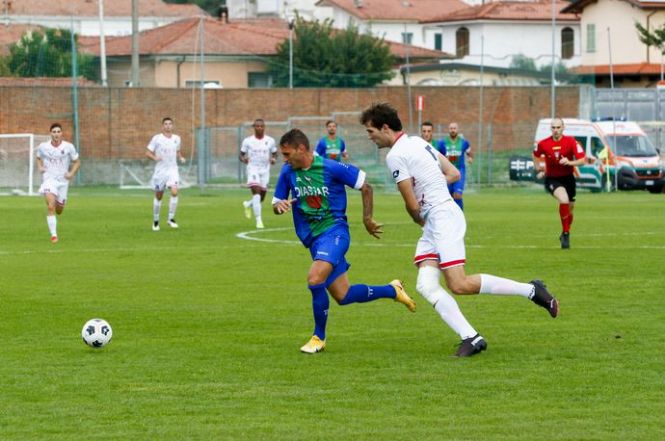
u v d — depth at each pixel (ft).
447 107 345.31
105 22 525.34
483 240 139.74
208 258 120.37
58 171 143.43
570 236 145.07
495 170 322.75
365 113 65.62
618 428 49.19
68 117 303.48
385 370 61.31
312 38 405.59
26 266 113.29
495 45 479.82
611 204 222.28
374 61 406.00
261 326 76.23
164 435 48.47
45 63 338.54
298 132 65.92
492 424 49.93
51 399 55.21
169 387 57.62
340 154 176.45
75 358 65.26
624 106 341.82
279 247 132.67
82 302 87.76
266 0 608.60
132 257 121.70
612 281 98.22
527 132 348.38
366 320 78.38
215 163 313.32
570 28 481.87
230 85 405.18
